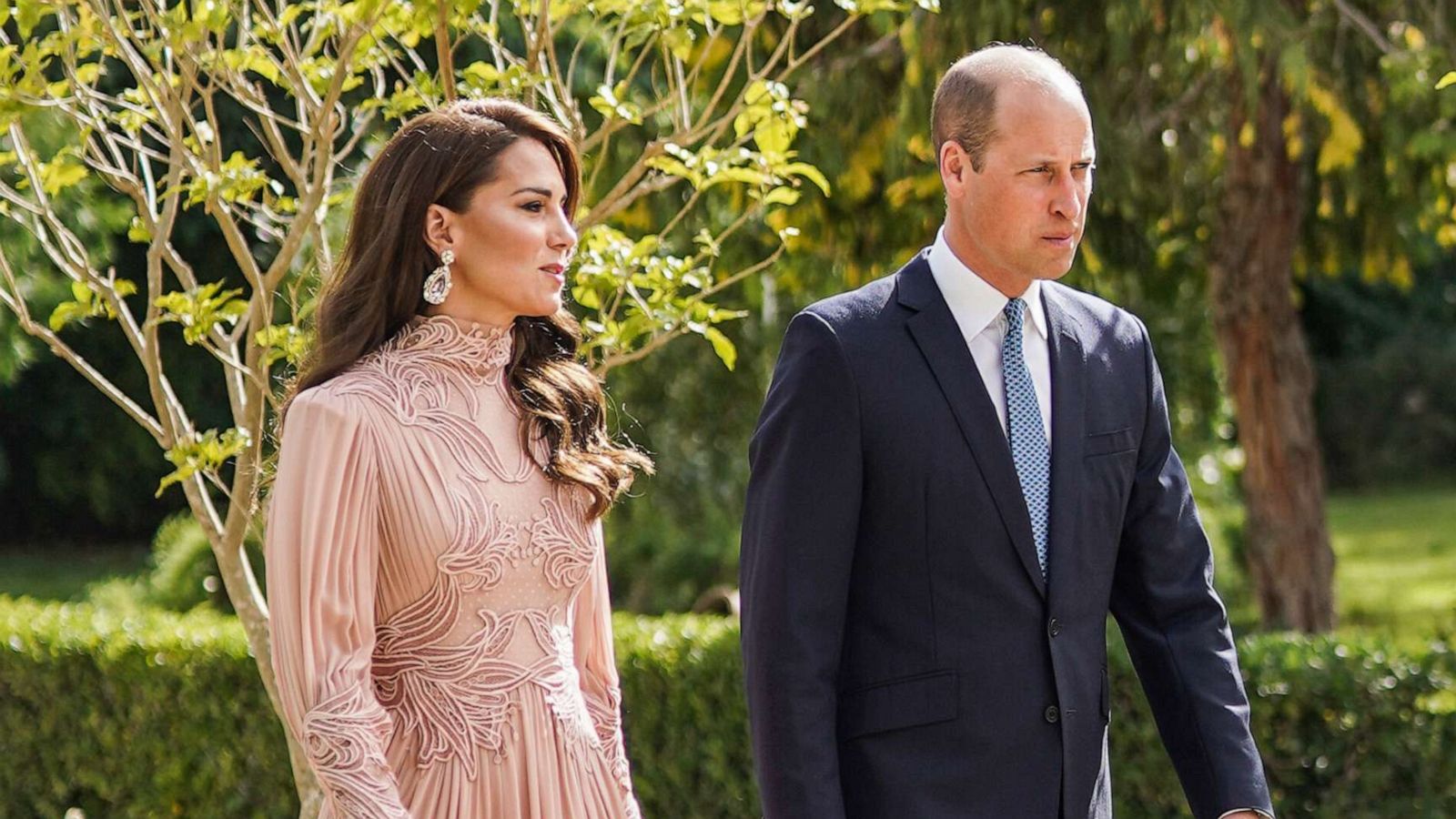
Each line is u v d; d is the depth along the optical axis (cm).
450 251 641
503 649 636
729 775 1340
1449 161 1516
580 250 985
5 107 895
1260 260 1753
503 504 640
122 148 1521
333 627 605
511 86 933
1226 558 2836
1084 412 701
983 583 675
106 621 1522
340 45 958
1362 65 1537
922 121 1426
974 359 693
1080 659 684
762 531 684
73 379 3922
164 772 1441
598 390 689
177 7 884
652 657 1353
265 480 916
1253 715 1220
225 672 1424
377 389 628
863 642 686
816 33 1619
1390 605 3262
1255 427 1783
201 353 3778
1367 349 5425
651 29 991
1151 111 1734
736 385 2708
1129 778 1251
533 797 634
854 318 691
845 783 686
